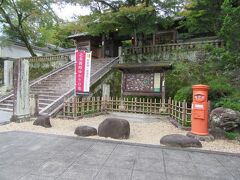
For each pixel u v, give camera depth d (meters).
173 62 13.66
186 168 4.00
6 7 20.28
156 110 10.84
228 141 6.01
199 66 12.42
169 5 14.06
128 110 11.28
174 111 9.26
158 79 11.04
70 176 3.50
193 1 11.31
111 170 3.79
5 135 5.97
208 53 12.48
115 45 22.89
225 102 7.61
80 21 15.01
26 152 4.61
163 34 18.27
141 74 11.48
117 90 14.26
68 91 11.23
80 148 4.97
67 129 7.11
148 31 14.67
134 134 6.79
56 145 5.15
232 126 6.46
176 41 17.64
